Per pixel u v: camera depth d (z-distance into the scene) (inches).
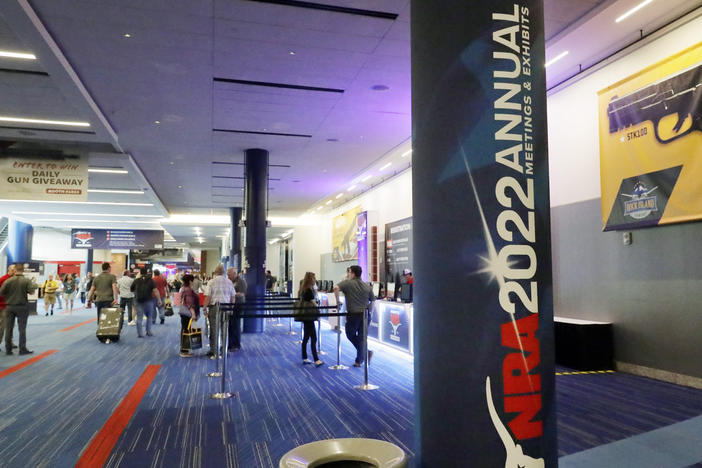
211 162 446.0
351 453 70.0
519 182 81.7
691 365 211.2
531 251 81.8
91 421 162.7
